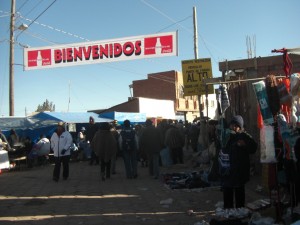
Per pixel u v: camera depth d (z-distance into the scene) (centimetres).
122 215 757
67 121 2020
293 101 600
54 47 1360
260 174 1105
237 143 677
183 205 830
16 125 1911
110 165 1291
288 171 603
